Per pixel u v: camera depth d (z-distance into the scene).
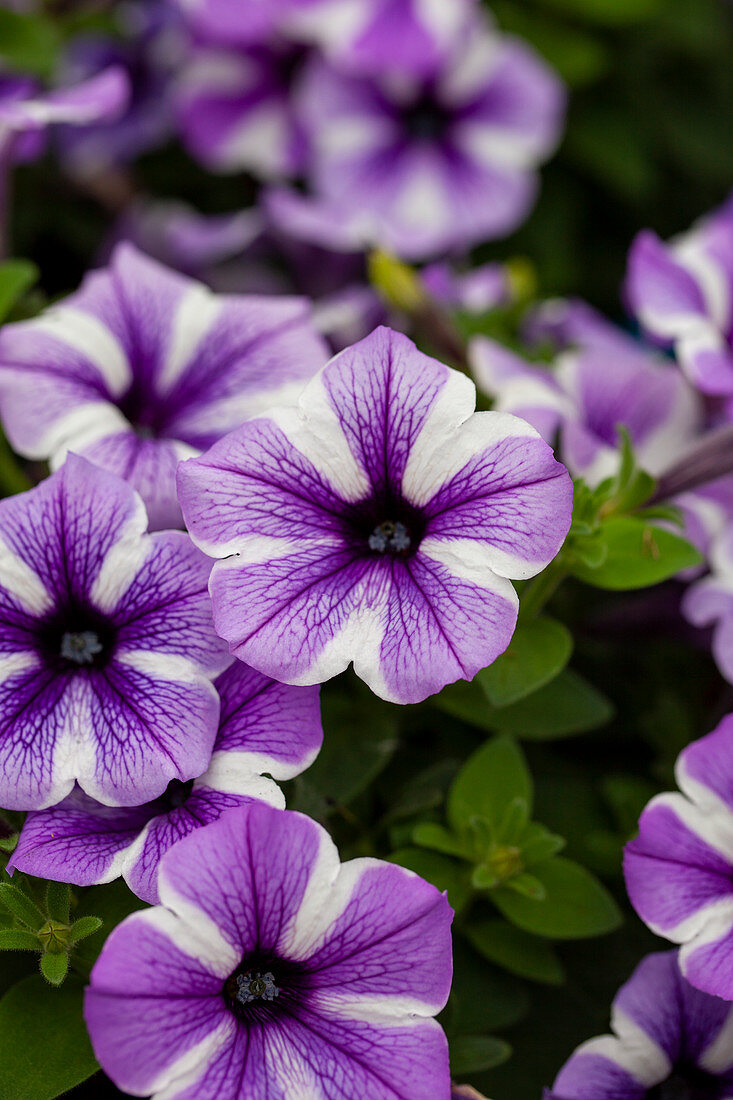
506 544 0.46
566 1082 0.48
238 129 0.79
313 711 0.46
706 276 0.57
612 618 0.54
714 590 0.52
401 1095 0.45
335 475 0.47
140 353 0.51
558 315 0.62
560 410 0.52
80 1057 0.46
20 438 0.49
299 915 0.45
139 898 0.47
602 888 0.49
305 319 0.52
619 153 0.79
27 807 0.46
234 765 0.46
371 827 0.51
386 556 0.47
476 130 0.76
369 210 0.75
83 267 0.78
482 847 0.49
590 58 0.77
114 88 0.56
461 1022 0.49
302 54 0.77
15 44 0.62
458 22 0.72
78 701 0.46
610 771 0.54
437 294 0.61
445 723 0.53
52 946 0.46
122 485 0.47
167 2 0.77
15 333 0.50
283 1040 0.45
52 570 0.47
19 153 0.60
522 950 0.50
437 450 0.46
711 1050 0.48
